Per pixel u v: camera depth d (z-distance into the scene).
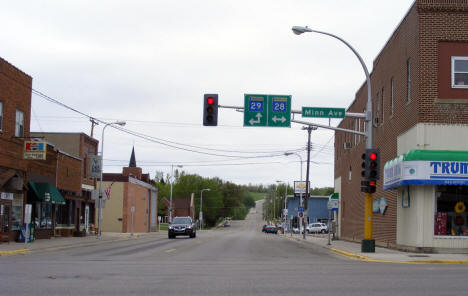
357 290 10.97
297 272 14.70
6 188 29.47
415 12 24.05
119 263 17.50
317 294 10.41
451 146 23.16
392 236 27.64
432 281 12.52
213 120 24.05
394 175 25.27
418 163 22.80
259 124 26.03
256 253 24.06
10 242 30.02
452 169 22.69
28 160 34.12
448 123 23.23
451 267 16.81
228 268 15.80
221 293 10.50
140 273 14.11
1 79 29.02
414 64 24.09
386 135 29.88
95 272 14.29
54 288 11.05
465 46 23.48
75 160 44.78
